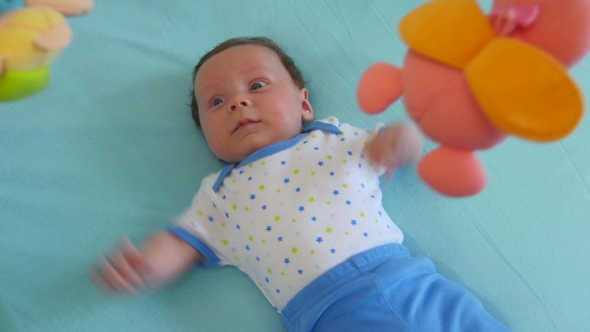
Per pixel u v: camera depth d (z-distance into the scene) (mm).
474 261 984
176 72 1226
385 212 1001
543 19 484
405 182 1068
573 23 471
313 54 1242
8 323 894
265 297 970
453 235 1011
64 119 1114
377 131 1027
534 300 935
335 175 946
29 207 1009
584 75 1103
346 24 1266
